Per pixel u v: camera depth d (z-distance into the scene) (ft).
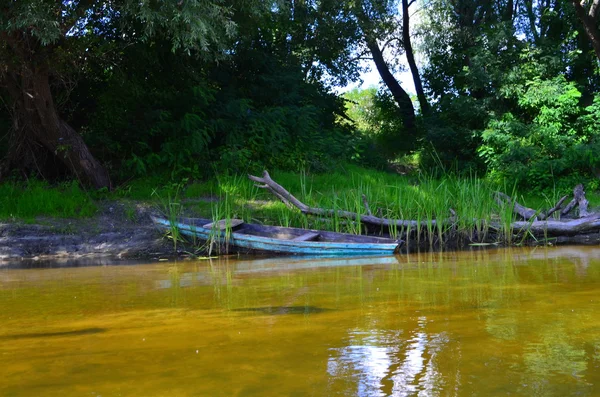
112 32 47.96
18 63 39.27
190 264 28.19
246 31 55.31
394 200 40.63
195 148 48.78
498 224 36.86
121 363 9.02
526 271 20.15
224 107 54.65
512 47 63.77
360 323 11.56
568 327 10.71
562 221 37.40
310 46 79.87
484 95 66.44
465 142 65.31
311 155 57.06
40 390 7.76
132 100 52.08
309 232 34.81
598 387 7.33
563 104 57.88
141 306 14.69
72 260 31.81
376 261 26.96
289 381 7.82
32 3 32.12
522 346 9.40
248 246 33.42
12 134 47.09
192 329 11.47
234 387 7.61
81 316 13.43
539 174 54.03
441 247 34.35
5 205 39.58
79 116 53.47
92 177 45.27
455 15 78.02
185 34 35.58
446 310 12.75
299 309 13.42
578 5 61.67
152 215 36.22
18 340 10.97
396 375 8.00
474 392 7.24
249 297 15.69
